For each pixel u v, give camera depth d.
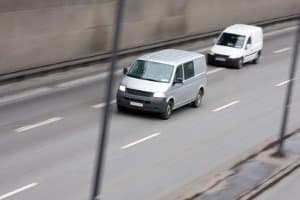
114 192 19.25
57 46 35.41
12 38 32.31
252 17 57.59
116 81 35.28
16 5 32.25
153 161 22.66
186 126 28.03
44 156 22.16
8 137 24.11
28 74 32.69
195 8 48.16
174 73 29.55
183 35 47.19
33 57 33.81
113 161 22.22
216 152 24.45
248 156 24.12
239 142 26.14
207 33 49.97
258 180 21.44
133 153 23.39
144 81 29.06
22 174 20.17
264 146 25.69
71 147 23.47
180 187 20.12
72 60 36.47
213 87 36.78
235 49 43.34
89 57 37.66
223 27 52.56
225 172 21.95
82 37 37.28
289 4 65.00
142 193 19.38
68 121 27.05
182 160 23.06
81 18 36.97
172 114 30.09
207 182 20.77
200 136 26.61
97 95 32.03
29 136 24.45
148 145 24.59
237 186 20.59
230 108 32.22
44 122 26.55
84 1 36.94
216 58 43.09
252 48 44.56
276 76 41.38
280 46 52.66
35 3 33.41
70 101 30.39
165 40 45.16
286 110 24.27
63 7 35.44
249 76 40.81
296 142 26.56
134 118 28.56
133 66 30.03
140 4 41.84
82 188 19.31
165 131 26.89
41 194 18.61
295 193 20.78
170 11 45.12
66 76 34.78
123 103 28.91
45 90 31.83
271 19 61.28
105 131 13.89
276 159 23.89
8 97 29.83
